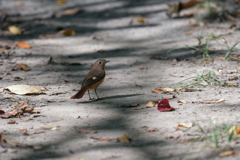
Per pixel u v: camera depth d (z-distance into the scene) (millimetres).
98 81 9977
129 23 21062
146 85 11453
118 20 21875
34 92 10625
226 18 19516
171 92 10555
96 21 22062
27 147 6957
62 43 18047
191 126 7660
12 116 8773
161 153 6562
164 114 8664
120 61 14727
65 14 23875
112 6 24969
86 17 23078
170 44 16656
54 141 7281
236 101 9320
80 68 13906
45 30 20422
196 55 14523
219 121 7879
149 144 7004
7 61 14656
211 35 16234
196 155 6312
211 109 8789
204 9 20906
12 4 27172
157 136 7348
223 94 10039
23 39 18609
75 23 21781
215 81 11172
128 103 9758
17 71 13422
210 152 6344
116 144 7070
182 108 9031
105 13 23531
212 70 12508
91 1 26609
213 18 19688
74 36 19344
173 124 7926
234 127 7117
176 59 14117
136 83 11734
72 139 7383
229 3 21891
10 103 9781
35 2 27375
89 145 7062
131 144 7043
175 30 18875
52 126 8023
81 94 9523
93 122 8367
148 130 7645
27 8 25891
